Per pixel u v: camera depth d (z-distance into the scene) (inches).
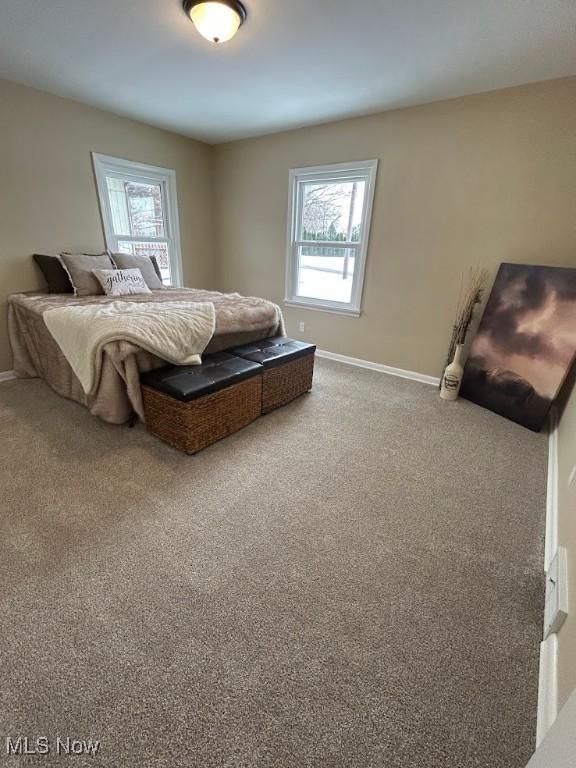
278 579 51.5
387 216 129.6
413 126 116.6
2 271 117.2
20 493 66.5
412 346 136.9
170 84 107.0
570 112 92.8
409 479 76.0
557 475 73.3
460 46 81.2
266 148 156.0
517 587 51.9
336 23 74.7
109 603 46.8
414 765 33.4
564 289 92.2
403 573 53.4
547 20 70.4
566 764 23.5
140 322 85.1
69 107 121.5
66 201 127.9
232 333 108.3
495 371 108.2
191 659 40.9
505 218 108.0
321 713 36.7
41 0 69.9
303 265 163.0
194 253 181.6
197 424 79.4
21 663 39.7
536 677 40.6
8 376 124.0
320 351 165.6
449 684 39.6
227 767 32.6
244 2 68.7
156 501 65.9
